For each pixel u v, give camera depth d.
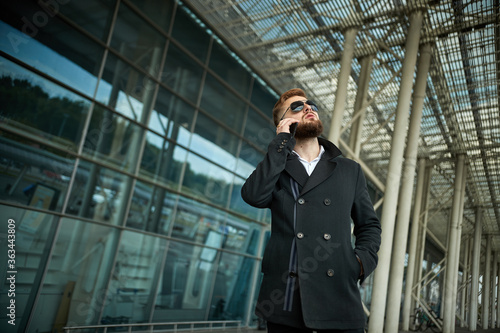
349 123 10.99
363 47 12.52
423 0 10.00
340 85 10.97
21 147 7.60
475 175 24.92
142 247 10.33
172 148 11.25
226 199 13.54
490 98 14.43
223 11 11.70
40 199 7.92
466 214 35.75
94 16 8.96
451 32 11.15
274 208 1.51
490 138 18.14
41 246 7.95
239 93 14.03
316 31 11.80
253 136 14.91
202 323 12.34
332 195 1.48
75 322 8.57
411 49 10.38
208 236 12.71
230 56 13.59
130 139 9.92
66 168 8.41
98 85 9.06
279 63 14.02
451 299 23.80
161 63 10.81
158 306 10.80
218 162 13.12
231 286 13.74
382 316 9.45
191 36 11.87
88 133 8.88
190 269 11.98
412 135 11.62
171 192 11.24
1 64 7.30
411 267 23.80
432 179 27.92
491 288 55.25
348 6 10.58
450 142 20.02
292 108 1.65
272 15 11.48
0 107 7.28
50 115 8.11
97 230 9.11
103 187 9.23
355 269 1.41
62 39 8.31
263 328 14.69
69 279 8.48
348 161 1.64
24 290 7.62
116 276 9.58
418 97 11.78
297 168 1.53
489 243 44.28
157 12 10.64
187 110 11.77
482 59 12.21
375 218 1.66
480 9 9.91
